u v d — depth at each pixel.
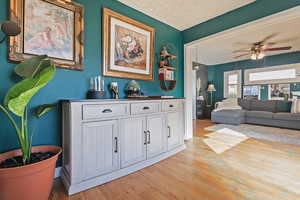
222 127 4.34
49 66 1.05
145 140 1.97
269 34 3.30
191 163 2.03
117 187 1.49
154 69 2.69
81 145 1.43
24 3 1.45
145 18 2.52
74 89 1.77
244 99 5.42
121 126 1.72
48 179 1.18
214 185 1.52
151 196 1.36
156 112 2.13
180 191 1.43
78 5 1.78
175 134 2.44
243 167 1.89
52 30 1.61
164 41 2.85
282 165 1.94
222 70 6.47
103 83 1.97
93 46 1.92
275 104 4.66
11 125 1.42
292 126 3.95
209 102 6.74
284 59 4.89
